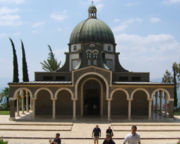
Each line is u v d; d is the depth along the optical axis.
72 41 44.91
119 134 27.97
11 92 36.31
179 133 28.94
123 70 45.38
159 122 34.78
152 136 27.09
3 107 62.66
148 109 40.53
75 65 44.03
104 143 13.10
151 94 36.62
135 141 12.42
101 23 45.62
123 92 40.34
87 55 41.91
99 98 40.94
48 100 40.69
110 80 36.56
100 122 34.56
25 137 26.17
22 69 56.69
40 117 38.16
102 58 42.19
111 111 40.25
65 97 40.44
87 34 43.59
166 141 25.53
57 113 40.34
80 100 40.06
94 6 47.38
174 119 38.56
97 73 36.53
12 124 32.78
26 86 36.59
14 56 55.06
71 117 38.25
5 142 18.05
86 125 32.59
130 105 36.69
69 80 41.09
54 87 36.69
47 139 25.91
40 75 41.19
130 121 35.34
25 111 48.81
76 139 26.17
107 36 44.47
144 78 41.19
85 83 40.88
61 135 27.34
